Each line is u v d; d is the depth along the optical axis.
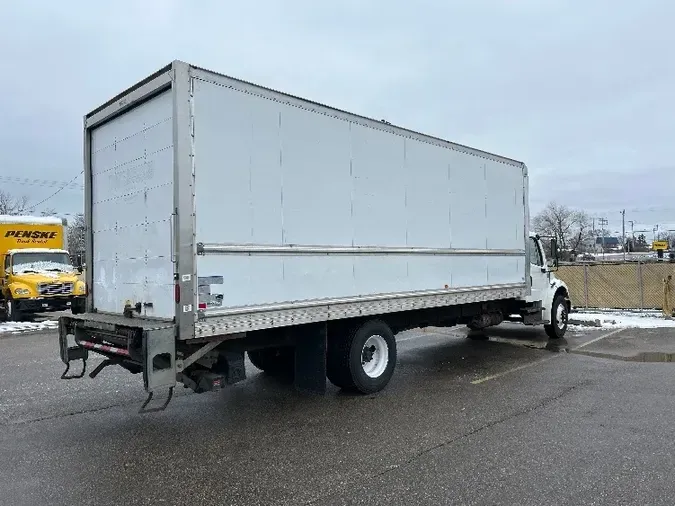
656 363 8.91
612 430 5.38
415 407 6.33
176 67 4.99
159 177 5.43
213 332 5.16
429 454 4.79
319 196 6.29
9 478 4.39
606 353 9.84
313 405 6.49
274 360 7.81
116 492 4.10
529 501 3.82
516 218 10.11
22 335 14.16
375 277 7.01
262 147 5.68
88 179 6.69
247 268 5.49
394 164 7.36
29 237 18.81
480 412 6.09
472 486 4.09
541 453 4.76
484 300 9.11
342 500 3.89
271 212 5.75
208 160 5.19
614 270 17.92
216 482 4.26
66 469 4.56
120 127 6.09
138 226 5.77
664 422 5.62
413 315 8.30
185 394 7.12
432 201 8.02
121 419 6.03
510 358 9.46
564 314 11.85
